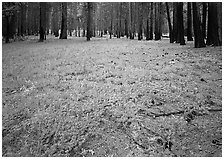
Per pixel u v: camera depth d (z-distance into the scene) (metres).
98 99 7.87
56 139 6.23
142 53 14.98
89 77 10.20
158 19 31.75
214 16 16.72
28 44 25.34
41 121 7.04
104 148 5.68
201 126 6.25
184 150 5.41
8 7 26.02
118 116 6.70
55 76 10.93
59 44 23.50
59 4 43.47
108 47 18.61
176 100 7.61
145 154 5.34
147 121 6.43
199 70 10.55
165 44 20.92
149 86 8.71
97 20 66.31
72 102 7.87
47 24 50.38
